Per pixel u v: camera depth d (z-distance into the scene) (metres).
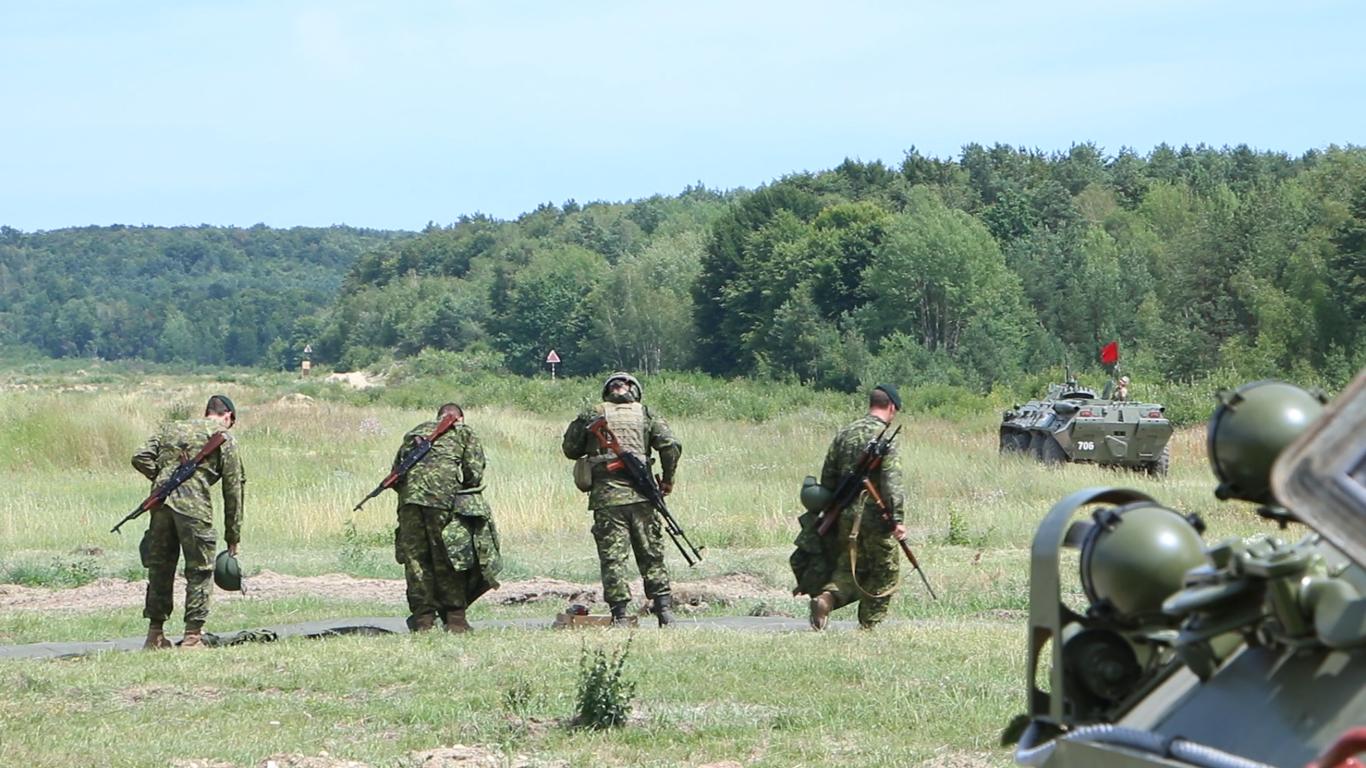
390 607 24.28
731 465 47.59
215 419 19.98
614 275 188.50
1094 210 186.25
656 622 21.80
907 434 61.59
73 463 47.66
